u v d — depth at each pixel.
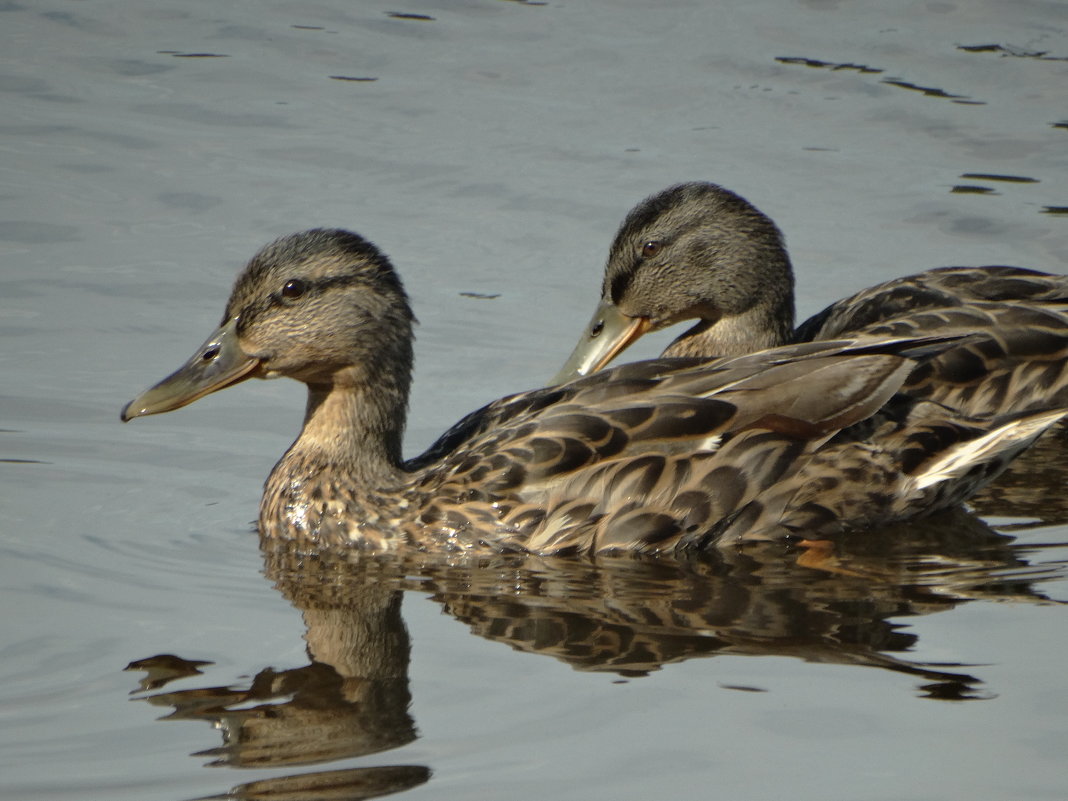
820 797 9.00
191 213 18.89
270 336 13.56
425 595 12.03
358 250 13.71
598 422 12.80
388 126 20.97
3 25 23.69
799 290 17.45
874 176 19.56
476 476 12.94
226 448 14.77
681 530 12.70
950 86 21.61
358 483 13.34
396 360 13.69
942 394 14.73
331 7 24.61
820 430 12.89
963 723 9.78
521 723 9.86
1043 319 15.27
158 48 23.16
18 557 12.44
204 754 9.49
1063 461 14.65
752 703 10.07
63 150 20.25
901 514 13.18
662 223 16.08
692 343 16.47
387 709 10.02
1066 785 9.09
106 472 14.13
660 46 23.06
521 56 22.92
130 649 10.91
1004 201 19.02
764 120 20.92
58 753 9.51
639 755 9.45
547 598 11.90
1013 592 11.78
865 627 11.21
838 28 23.47
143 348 16.22
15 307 16.86
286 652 10.91
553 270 17.97
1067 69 21.91
